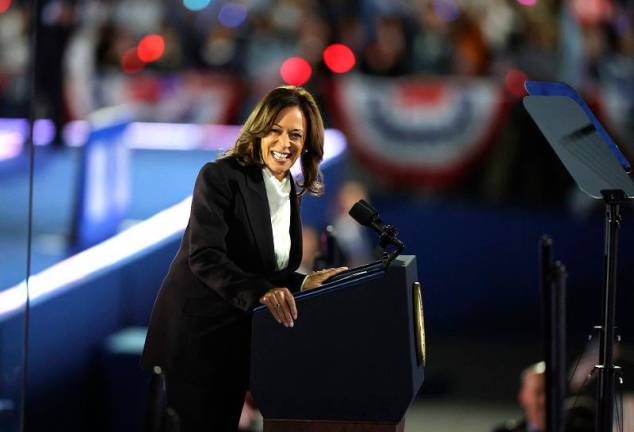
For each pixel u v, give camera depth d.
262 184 10.37
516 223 28.42
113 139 24.81
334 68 30.05
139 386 18.08
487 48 29.89
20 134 17.70
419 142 30.08
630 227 27.38
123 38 29.59
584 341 25.64
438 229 28.67
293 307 9.65
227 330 10.41
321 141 10.59
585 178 10.71
